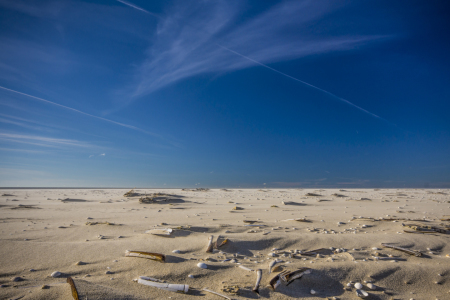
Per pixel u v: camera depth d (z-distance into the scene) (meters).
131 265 5.49
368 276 5.46
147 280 4.75
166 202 22.11
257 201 24.72
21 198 26.58
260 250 7.25
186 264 5.58
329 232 9.38
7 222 11.40
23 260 5.74
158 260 5.70
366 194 38.22
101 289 4.09
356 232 9.48
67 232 8.91
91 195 33.50
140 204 20.81
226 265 5.71
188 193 39.31
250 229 9.60
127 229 9.38
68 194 35.78
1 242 6.72
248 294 4.52
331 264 5.81
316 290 4.92
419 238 8.35
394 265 5.90
